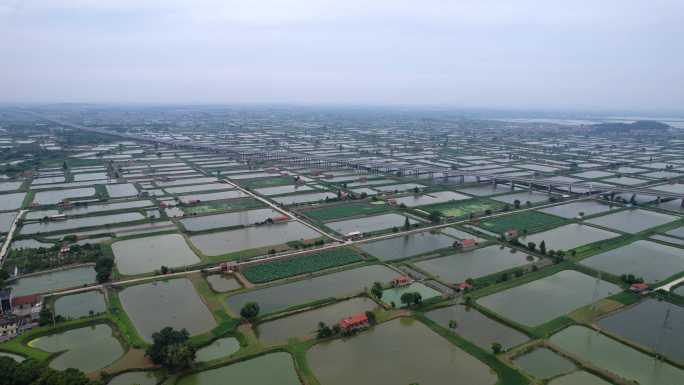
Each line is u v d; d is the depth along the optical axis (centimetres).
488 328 8288
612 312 8875
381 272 10831
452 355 7394
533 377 6800
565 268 11206
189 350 6912
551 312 8944
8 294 8562
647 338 7944
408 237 13675
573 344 7756
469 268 11219
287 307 8925
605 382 6750
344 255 11850
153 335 7188
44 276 10450
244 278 10331
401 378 6775
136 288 9806
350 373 6888
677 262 11881
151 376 6806
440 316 8688
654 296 9625
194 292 9631
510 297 9556
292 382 6700
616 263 11744
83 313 8681
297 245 12525
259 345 7550
